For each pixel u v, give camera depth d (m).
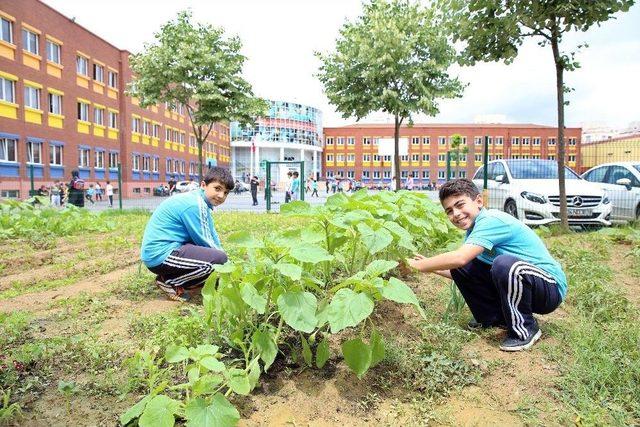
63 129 28.34
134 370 2.69
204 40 16.20
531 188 9.79
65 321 3.74
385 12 14.55
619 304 4.01
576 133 68.44
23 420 2.33
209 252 4.05
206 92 15.93
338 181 50.16
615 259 6.30
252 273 2.69
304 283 3.12
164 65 15.83
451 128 69.75
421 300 4.16
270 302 3.14
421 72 14.00
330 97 15.01
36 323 3.69
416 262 3.36
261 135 73.06
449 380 2.80
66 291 4.72
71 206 10.73
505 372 2.92
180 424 2.29
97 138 32.09
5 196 23.69
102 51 32.53
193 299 4.31
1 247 7.63
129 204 26.23
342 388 2.71
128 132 35.66
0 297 4.53
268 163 16.38
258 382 2.71
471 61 8.42
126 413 2.11
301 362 2.94
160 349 2.96
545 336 3.43
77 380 2.73
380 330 3.46
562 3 7.50
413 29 14.34
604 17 7.44
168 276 4.16
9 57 23.91
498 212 3.36
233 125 72.94
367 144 75.75
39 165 26.28
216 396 2.10
